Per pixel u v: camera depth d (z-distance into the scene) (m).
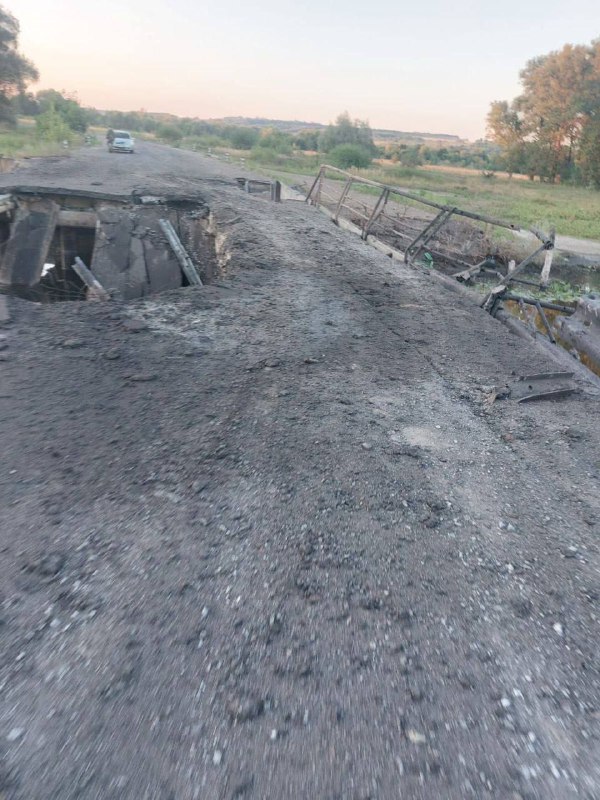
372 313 7.36
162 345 5.65
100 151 31.34
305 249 10.61
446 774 1.91
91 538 2.92
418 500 3.46
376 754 1.96
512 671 2.34
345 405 4.68
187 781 1.82
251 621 2.49
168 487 3.39
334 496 3.43
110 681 2.15
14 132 43.94
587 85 53.78
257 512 3.23
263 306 7.16
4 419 4.02
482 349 6.37
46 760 1.84
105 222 11.85
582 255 18.59
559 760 1.99
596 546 3.19
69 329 5.86
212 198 14.32
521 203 30.95
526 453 4.16
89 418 4.14
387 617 2.57
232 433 4.08
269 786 1.82
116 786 1.78
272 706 2.10
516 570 2.94
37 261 12.26
